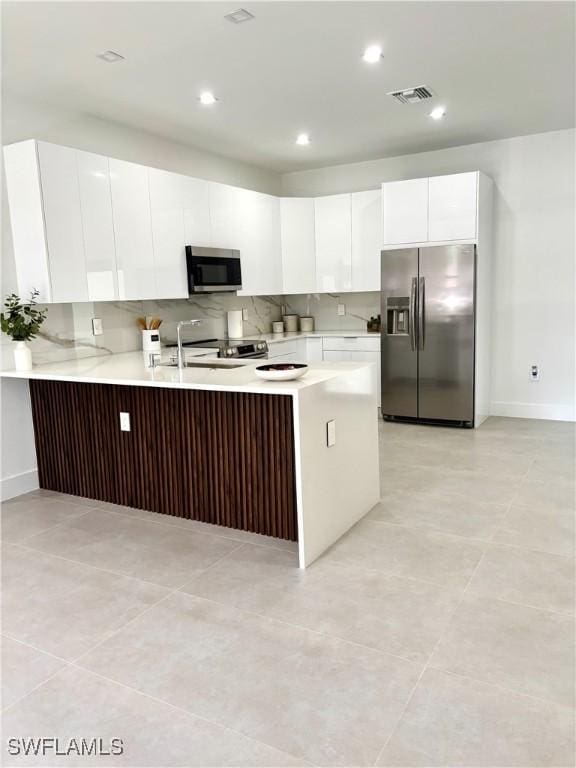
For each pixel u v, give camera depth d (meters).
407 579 2.68
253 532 3.29
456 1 2.78
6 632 2.34
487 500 3.62
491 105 4.41
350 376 3.25
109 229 4.03
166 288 4.57
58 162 3.64
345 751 1.68
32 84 3.67
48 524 3.47
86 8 2.72
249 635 2.27
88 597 2.60
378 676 2.01
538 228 5.48
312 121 4.66
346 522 3.24
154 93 3.89
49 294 3.63
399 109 4.42
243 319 6.27
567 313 5.49
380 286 5.95
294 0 2.72
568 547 2.94
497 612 2.38
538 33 3.16
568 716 1.79
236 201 5.39
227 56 3.33
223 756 1.68
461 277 5.23
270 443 3.13
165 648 2.20
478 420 5.54
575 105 4.46
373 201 5.93
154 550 3.08
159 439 3.54
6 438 3.92
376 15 2.90
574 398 5.58
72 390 3.85
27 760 1.69
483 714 1.81
